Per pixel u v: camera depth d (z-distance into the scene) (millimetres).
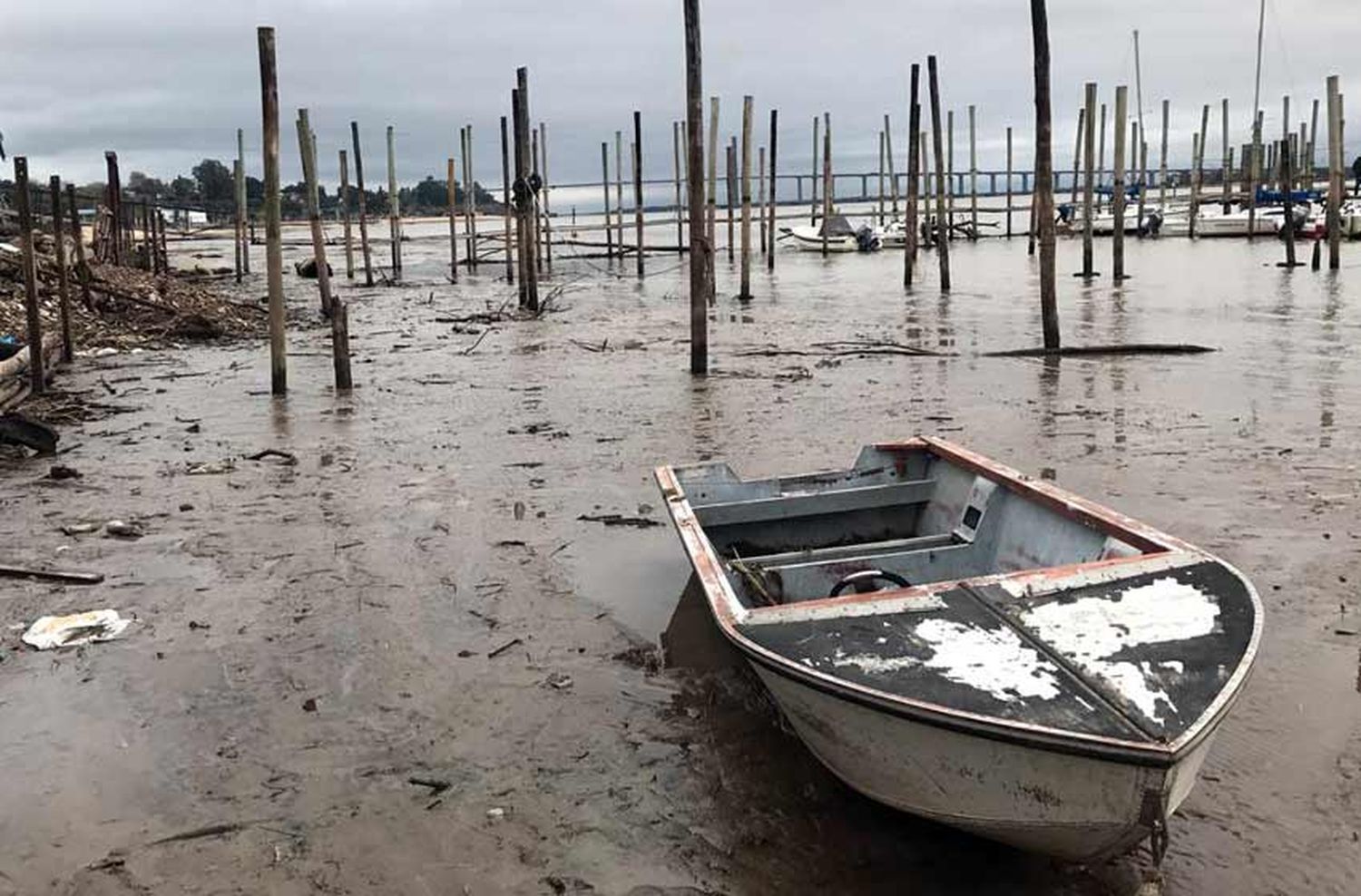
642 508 8883
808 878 4117
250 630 6516
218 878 4227
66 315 16734
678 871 4184
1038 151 16141
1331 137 27219
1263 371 14445
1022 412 12422
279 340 14445
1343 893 3908
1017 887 4035
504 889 4117
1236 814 4375
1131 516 8281
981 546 6312
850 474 7492
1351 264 31484
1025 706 3707
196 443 11750
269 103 13828
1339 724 5008
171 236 69688
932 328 20406
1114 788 3502
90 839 4492
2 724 5422
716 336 20281
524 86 24297
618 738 5180
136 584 7316
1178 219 47812
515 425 12453
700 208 15156
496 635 6402
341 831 4512
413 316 25391
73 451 11398
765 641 4305
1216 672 3889
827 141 43469
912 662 4055
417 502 9195
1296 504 8406
